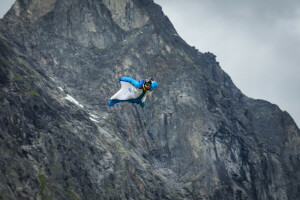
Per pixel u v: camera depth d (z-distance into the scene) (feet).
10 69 604.08
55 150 547.90
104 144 604.49
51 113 588.91
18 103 565.94
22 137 539.70
